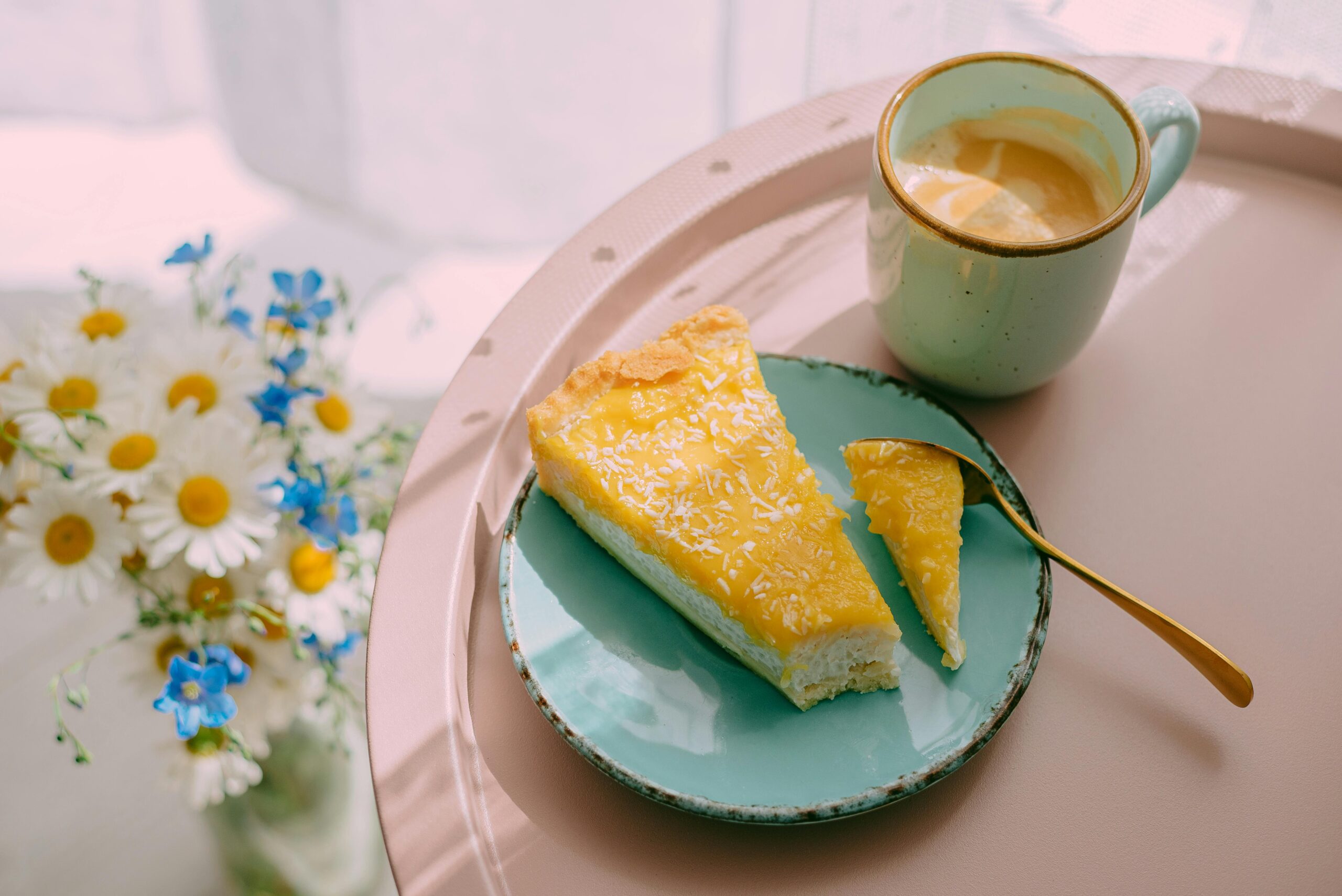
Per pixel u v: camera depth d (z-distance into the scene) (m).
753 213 0.69
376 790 0.56
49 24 1.07
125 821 0.88
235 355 0.60
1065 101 0.61
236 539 0.58
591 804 0.56
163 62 1.12
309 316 0.63
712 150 0.70
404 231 1.11
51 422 0.56
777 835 0.55
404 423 1.03
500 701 0.58
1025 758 0.56
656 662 0.57
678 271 0.68
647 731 0.55
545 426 0.59
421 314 0.91
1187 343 0.64
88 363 0.58
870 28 0.80
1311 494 0.60
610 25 0.93
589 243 0.67
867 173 0.70
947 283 0.57
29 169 1.18
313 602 0.61
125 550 0.58
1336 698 0.56
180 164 1.19
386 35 0.95
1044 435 0.62
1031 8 0.78
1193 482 0.60
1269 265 0.65
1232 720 0.56
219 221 1.16
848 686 0.56
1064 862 0.54
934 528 0.57
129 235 1.15
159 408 0.58
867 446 0.59
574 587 0.58
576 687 0.56
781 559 0.56
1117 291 0.65
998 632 0.56
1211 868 0.54
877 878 0.54
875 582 0.58
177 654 0.61
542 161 1.03
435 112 1.00
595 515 0.58
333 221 1.16
